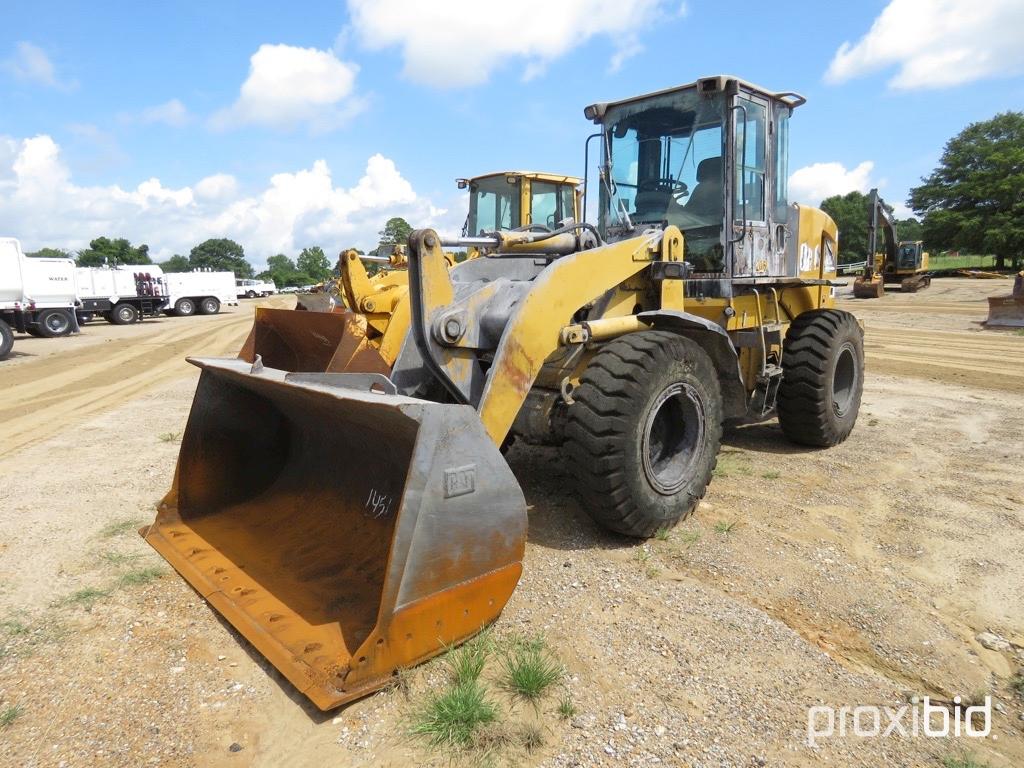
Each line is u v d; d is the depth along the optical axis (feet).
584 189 18.83
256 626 9.30
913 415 24.00
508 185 35.88
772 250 18.78
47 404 30.04
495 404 11.02
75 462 19.03
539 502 14.78
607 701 8.34
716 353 14.35
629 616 10.21
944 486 16.14
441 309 11.55
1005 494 15.56
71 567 12.02
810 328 19.15
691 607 10.48
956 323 56.18
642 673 8.87
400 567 8.14
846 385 20.40
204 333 71.31
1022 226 146.51
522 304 11.37
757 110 17.71
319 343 13.38
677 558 12.21
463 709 7.93
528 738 7.68
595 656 9.21
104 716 8.18
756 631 9.87
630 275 13.64
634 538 12.87
